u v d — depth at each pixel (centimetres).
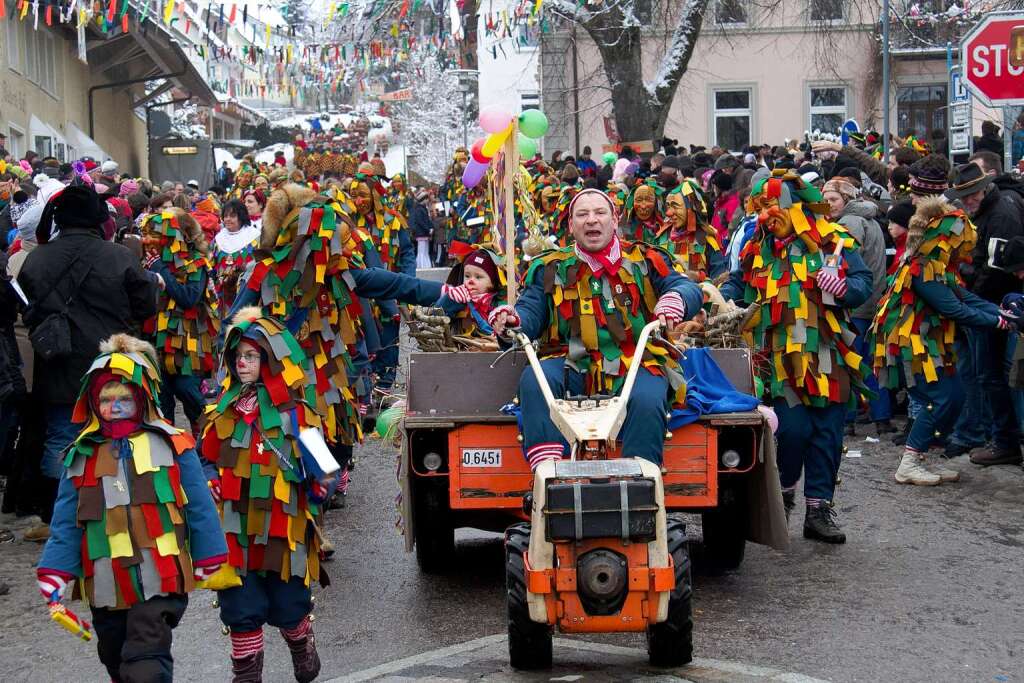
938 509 851
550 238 889
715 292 798
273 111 7381
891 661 565
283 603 525
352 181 1285
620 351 635
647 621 510
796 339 758
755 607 653
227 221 1141
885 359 935
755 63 3731
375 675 559
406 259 1312
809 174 1187
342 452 869
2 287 816
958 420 1010
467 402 668
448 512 702
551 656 551
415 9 2003
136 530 474
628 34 2709
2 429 872
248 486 520
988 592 668
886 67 1504
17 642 647
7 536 848
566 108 3512
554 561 510
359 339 834
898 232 992
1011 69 985
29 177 1470
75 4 1623
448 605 671
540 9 1911
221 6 1838
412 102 5594
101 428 485
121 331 816
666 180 1473
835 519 832
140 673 463
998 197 991
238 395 535
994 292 989
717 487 665
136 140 4188
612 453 574
